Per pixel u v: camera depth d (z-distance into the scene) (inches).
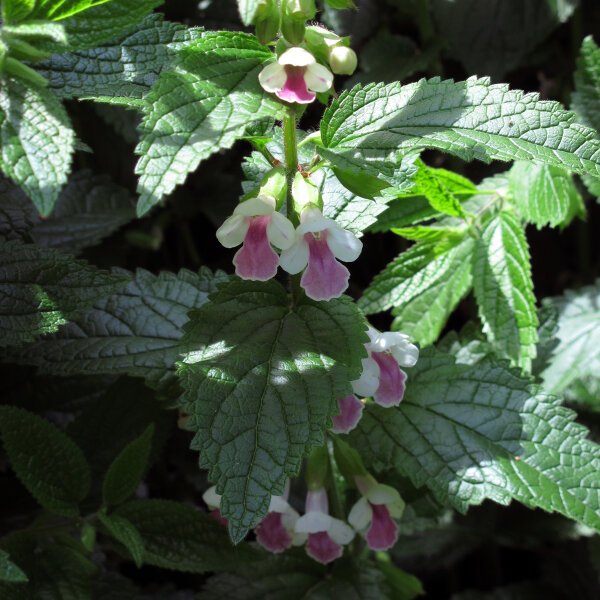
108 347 27.4
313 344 25.6
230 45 25.1
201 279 28.2
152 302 27.9
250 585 28.5
